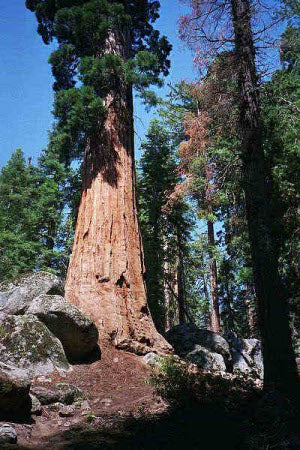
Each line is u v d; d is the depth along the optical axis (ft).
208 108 34.60
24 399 19.75
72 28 46.78
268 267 26.04
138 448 16.90
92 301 36.29
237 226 44.93
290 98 37.09
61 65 49.26
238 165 33.73
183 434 18.54
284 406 20.11
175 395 24.61
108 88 45.80
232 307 86.38
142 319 37.60
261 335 25.55
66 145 46.34
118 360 32.40
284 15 31.65
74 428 19.57
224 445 17.08
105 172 42.32
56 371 26.68
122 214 40.96
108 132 43.96
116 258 38.83
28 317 28.43
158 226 78.28
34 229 88.22
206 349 42.96
